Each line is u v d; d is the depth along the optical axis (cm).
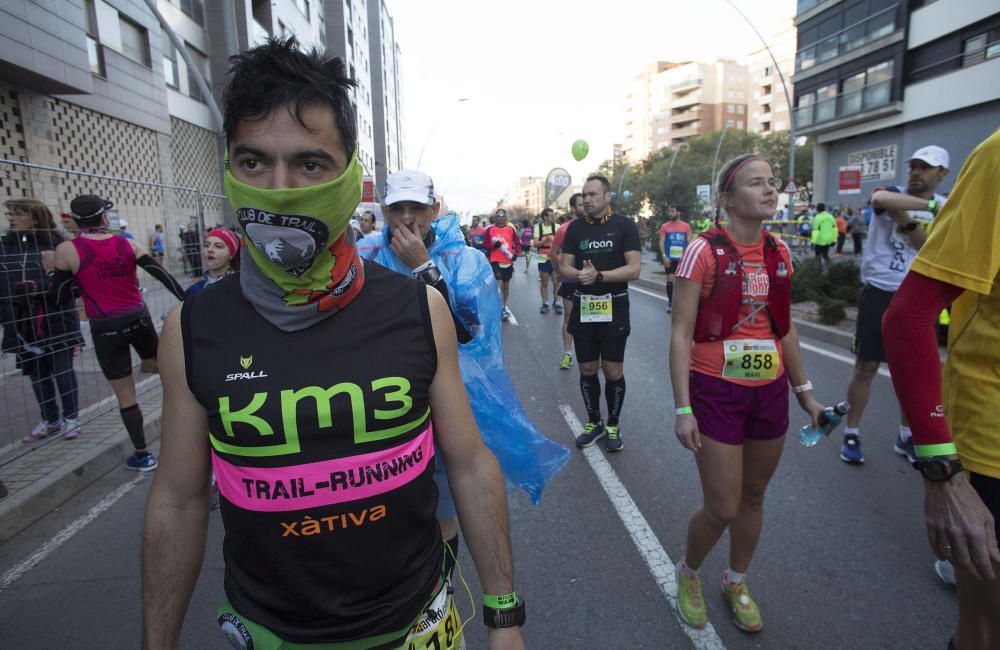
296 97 109
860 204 2864
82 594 301
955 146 2328
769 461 247
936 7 2333
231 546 115
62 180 1150
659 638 255
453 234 249
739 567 260
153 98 1817
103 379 703
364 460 109
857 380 417
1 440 510
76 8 1303
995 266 143
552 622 267
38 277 494
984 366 163
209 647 260
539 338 941
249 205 108
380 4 5962
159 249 834
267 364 109
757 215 236
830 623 261
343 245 115
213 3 2281
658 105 11194
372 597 114
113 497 413
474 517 127
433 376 121
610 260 462
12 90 1255
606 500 381
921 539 326
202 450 117
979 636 167
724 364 237
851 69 2822
